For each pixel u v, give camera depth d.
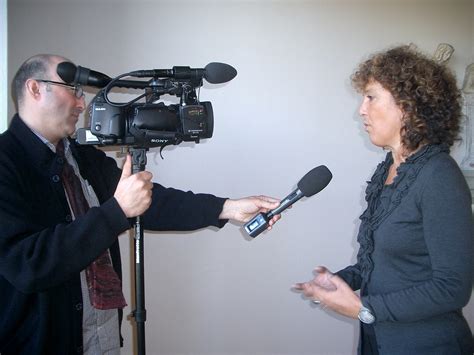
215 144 2.12
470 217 0.90
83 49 2.07
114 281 1.23
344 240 2.16
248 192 2.13
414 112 0.97
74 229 0.97
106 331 1.22
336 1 2.07
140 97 1.09
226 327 2.17
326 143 2.12
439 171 0.92
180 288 2.16
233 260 2.16
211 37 2.07
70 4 2.05
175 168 2.13
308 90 2.10
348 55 2.09
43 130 1.16
